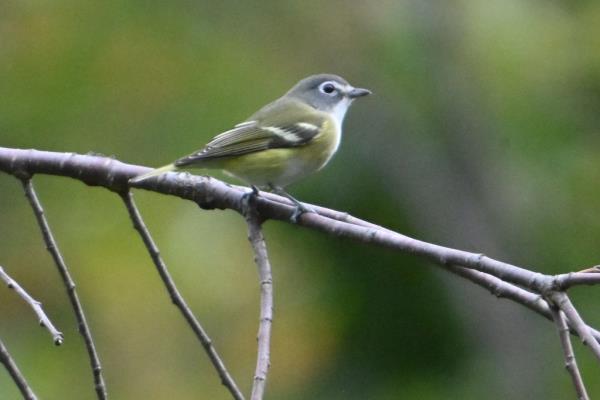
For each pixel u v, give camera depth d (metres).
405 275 15.33
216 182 7.84
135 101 14.48
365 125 17.27
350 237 6.95
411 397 15.30
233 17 15.62
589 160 16.36
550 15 16.80
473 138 17.81
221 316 13.18
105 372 13.07
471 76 17.38
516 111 16.64
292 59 15.91
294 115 9.29
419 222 17.42
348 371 15.09
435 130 17.89
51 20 14.51
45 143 14.21
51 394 13.04
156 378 13.08
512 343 16.33
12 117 14.20
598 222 16.22
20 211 14.00
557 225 16.34
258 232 7.29
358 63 16.89
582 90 16.50
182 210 13.59
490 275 6.37
